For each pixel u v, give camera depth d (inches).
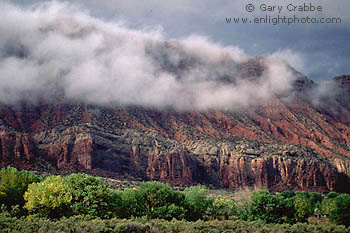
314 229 2684.5
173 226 2407.7
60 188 2556.6
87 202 2620.6
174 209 2807.6
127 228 2236.7
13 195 2682.1
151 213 2797.7
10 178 2738.7
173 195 2979.8
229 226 2615.7
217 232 2406.5
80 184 2728.8
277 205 3093.0
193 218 3080.7
